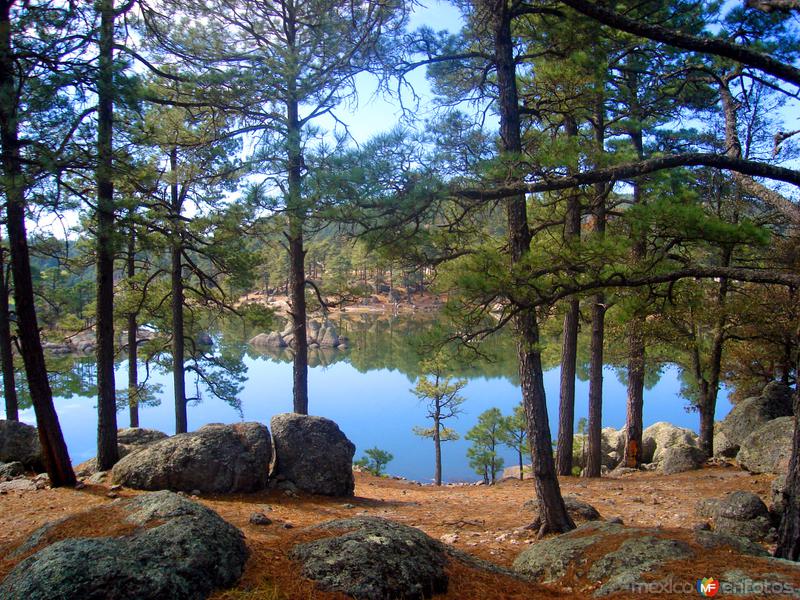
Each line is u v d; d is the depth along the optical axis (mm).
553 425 27281
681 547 4395
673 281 6375
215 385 17766
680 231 5789
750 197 12398
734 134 7527
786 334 14203
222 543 3436
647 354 16625
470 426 28906
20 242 8781
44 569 2811
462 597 3684
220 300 16734
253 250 15203
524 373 7941
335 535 3914
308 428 10289
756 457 13086
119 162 8992
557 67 8969
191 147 13641
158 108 13016
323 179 6602
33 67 8148
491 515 9703
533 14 8156
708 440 15992
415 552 3764
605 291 6867
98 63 8477
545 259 6555
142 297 16844
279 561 3568
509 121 7664
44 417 9008
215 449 9195
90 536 3523
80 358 39562
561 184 6191
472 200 6816
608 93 9719
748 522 7820
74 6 8461
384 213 6629
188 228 12883
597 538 4922
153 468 8930
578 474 16062
